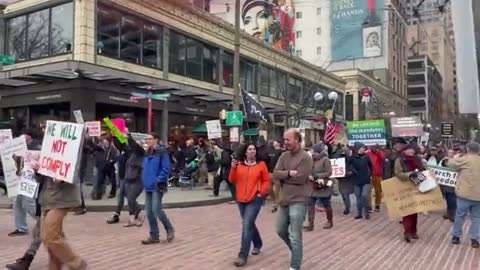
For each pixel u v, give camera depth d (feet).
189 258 24.03
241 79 103.04
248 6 196.44
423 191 30.40
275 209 42.11
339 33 227.81
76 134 17.81
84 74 63.10
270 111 113.19
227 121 57.67
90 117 65.51
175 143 78.64
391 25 233.96
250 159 22.99
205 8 140.97
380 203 45.39
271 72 115.65
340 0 227.61
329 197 34.50
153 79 71.20
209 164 58.23
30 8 69.46
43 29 68.69
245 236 22.80
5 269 21.81
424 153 63.05
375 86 199.41
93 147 46.47
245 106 59.06
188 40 85.81
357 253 26.25
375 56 222.28
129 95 71.82
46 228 18.06
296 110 112.06
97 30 66.08
